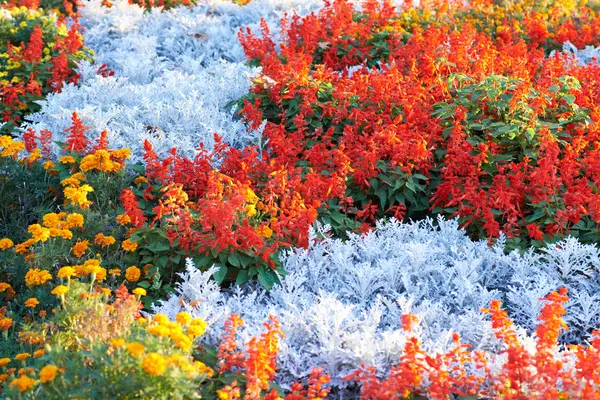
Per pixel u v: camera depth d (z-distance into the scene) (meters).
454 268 5.58
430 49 8.44
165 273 5.51
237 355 4.28
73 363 3.72
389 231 6.11
